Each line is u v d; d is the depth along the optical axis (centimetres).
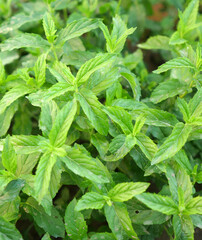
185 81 60
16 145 51
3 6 73
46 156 49
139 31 82
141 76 68
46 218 53
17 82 58
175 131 52
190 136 55
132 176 59
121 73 56
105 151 55
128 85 63
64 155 49
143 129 56
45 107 52
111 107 51
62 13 79
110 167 56
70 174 54
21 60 67
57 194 61
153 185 64
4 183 51
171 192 51
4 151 50
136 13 82
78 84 52
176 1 86
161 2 86
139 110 54
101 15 75
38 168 48
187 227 50
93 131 58
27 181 52
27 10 75
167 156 50
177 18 86
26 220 62
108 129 52
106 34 55
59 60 60
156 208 49
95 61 50
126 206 54
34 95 54
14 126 62
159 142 55
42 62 54
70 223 51
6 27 62
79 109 55
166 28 85
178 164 53
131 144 51
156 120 54
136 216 53
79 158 50
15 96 54
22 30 73
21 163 53
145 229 55
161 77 69
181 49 62
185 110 52
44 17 55
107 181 49
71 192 61
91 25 56
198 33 68
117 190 50
